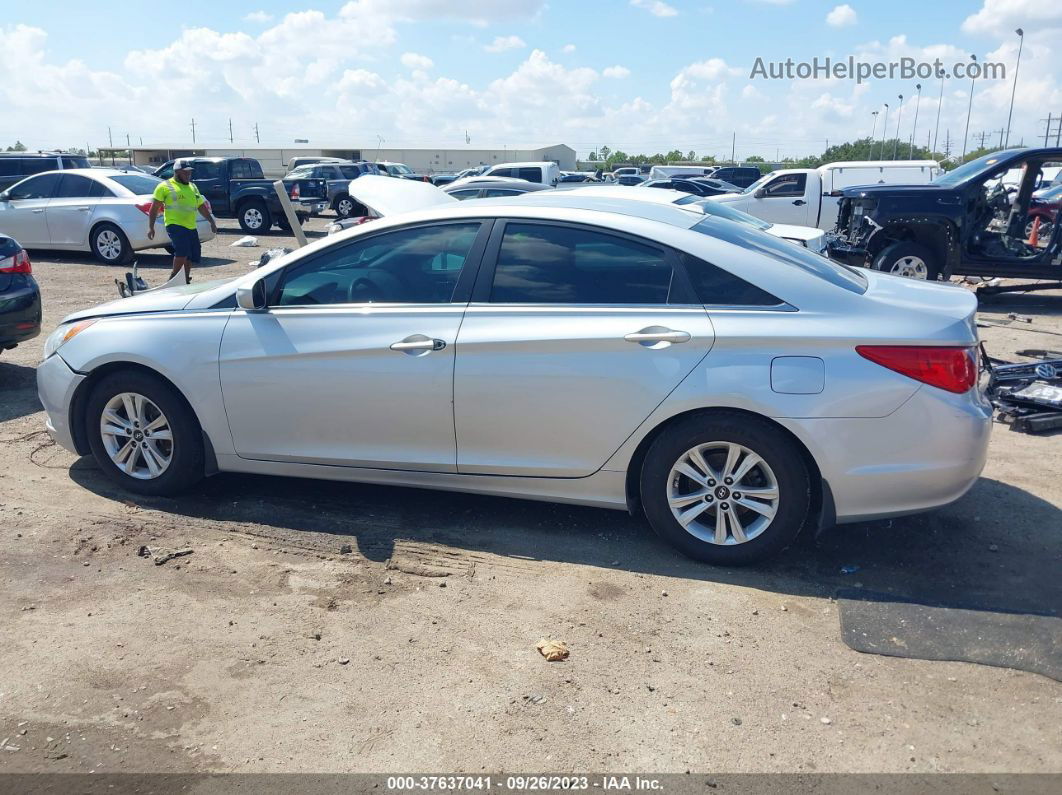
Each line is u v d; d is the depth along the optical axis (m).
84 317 4.81
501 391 4.00
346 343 4.20
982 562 4.03
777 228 10.06
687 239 3.94
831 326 3.69
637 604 3.65
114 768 2.68
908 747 2.78
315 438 4.37
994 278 12.04
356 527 4.39
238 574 3.90
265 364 4.32
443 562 4.02
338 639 3.39
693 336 3.77
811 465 3.82
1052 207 11.67
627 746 2.79
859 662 3.23
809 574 3.92
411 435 4.21
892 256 11.16
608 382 3.86
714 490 3.88
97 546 4.15
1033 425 5.93
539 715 2.94
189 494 4.79
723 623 3.50
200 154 69.00
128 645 3.34
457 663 3.23
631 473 4.03
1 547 4.12
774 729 2.87
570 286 4.02
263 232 22.06
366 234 4.32
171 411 4.53
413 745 2.79
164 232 14.98
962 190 10.84
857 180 17.39
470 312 4.09
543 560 4.05
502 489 4.21
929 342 3.62
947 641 3.35
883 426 3.65
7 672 3.15
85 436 4.86
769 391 3.68
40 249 15.39
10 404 6.46
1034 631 3.42
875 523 4.45
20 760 2.71
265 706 2.98
